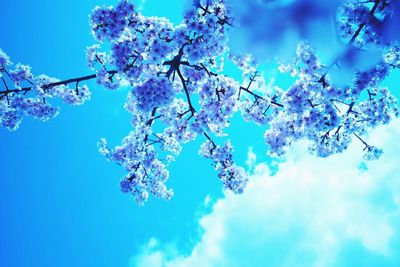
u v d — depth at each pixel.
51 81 10.27
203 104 9.91
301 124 9.30
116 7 8.64
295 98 8.77
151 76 8.87
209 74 10.06
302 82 8.83
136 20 8.97
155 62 8.60
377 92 9.63
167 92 8.73
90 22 8.80
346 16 5.48
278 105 10.26
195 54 8.34
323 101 8.66
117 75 10.23
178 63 9.47
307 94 8.73
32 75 10.14
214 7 8.46
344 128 9.43
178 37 8.30
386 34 1.99
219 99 9.97
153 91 8.66
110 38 8.84
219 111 9.91
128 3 8.65
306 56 8.20
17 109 10.07
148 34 8.74
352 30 5.68
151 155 11.20
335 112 8.56
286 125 9.88
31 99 10.28
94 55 10.27
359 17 5.17
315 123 8.70
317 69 8.32
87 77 10.17
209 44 8.38
